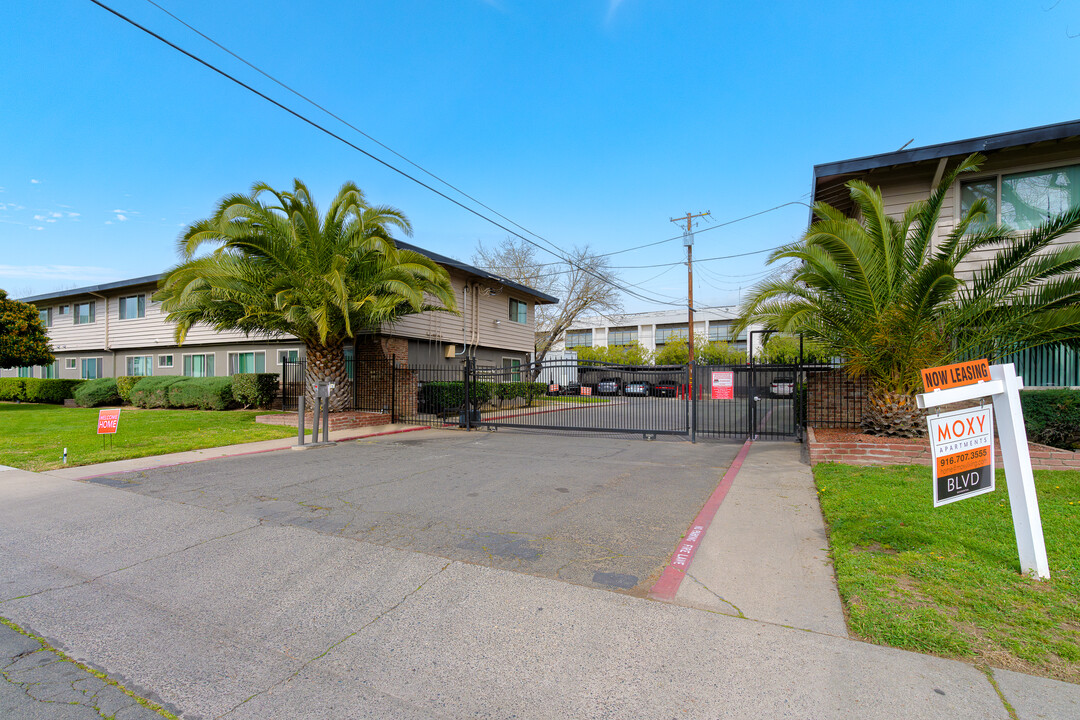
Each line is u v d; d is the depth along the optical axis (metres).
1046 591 3.66
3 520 5.87
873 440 8.57
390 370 16.41
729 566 4.46
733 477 8.12
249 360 19.31
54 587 4.18
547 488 7.47
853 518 5.34
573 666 3.05
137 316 22.12
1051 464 7.39
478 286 21.53
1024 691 2.69
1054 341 7.86
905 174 10.88
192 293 12.74
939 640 3.10
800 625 3.44
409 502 6.66
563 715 2.64
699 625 3.47
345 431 13.91
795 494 6.87
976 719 2.50
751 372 12.49
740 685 2.82
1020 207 10.17
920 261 8.48
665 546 5.01
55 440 11.32
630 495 7.04
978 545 4.49
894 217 10.94
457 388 16.77
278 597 3.99
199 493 7.08
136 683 2.92
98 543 5.14
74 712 2.66
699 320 56.88
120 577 4.36
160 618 3.68
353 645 3.32
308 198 13.20
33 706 2.70
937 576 3.91
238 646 3.32
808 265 9.09
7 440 11.27
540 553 4.85
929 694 2.69
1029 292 8.31
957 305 8.40
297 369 17.89
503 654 3.19
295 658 3.18
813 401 11.21
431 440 12.79
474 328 21.22
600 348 45.53
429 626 3.54
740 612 3.64
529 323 25.52
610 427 14.76
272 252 12.93
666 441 12.70
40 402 22.86
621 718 2.60
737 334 9.30
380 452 10.77
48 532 5.45
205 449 10.80
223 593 4.07
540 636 3.39
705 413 19.27
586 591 4.03
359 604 3.87
